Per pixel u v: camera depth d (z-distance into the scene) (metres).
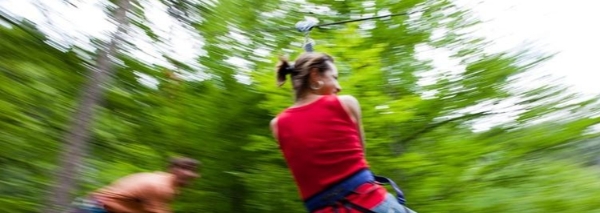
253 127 5.85
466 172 5.79
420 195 5.43
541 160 6.33
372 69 5.22
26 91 4.58
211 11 6.13
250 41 6.20
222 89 5.86
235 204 5.89
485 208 5.62
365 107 5.09
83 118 3.39
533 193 5.89
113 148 5.11
